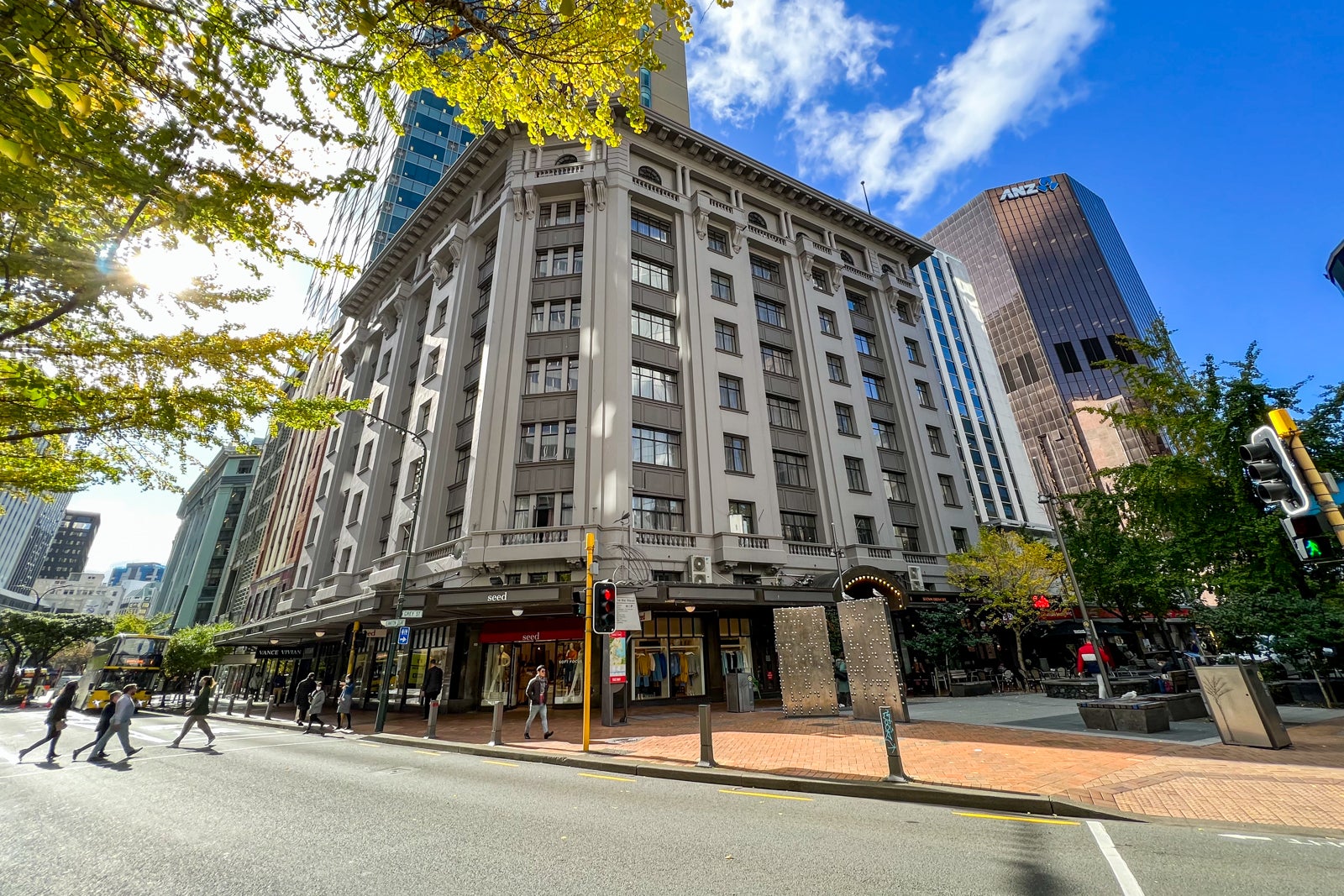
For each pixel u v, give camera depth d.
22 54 3.92
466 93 6.45
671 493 23.44
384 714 16.08
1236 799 6.50
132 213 6.35
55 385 7.35
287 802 7.48
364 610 21.45
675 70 42.12
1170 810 6.27
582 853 5.21
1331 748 8.90
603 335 24.34
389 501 30.59
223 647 40.19
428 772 9.79
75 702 32.88
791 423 28.92
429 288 34.75
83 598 162.50
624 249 26.09
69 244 6.17
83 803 7.61
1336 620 13.62
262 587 42.47
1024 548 26.27
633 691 20.67
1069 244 129.00
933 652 23.67
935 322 69.62
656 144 30.39
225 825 6.34
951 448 33.94
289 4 4.70
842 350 32.19
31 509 135.38
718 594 19.73
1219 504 17.97
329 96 5.47
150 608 92.31
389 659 16.69
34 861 5.18
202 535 75.94
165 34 4.57
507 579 20.73
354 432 36.53
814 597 21.44
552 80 6.56
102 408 8.29
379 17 5.00
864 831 5.91
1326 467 16.14
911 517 30.44
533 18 5.73
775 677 23.00
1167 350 20.08
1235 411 17.34
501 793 7.94
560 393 23.58
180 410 8.95
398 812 6.86
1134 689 17.16
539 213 27.98
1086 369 116.12
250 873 4.77
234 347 9.17
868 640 14.16
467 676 21.05
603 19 5.87
